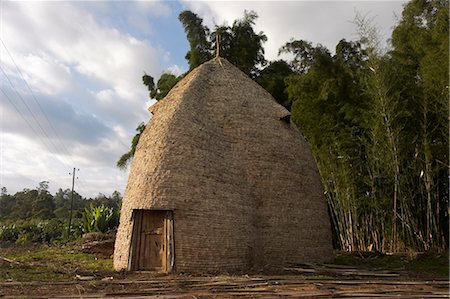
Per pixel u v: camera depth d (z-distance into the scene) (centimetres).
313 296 768
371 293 823
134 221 1112
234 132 1266
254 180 1218
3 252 1770
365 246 1773
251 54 2003
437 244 1602
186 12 2039
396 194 1617
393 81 1573
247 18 2044
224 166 1179
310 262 1244
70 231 2995
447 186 1684
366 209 1789
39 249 1914
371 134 1652
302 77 1780
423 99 1549
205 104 1295
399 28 1716
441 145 1528
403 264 1353
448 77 1428
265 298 744
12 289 843
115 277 994
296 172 1301
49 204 6091
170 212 1078
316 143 1827
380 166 1639
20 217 5531
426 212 1638
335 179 1792
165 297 742
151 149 1170
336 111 1748
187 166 1118
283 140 1320
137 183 1144
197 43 2025
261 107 1363
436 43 1514
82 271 1116
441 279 1057
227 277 968
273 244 1184
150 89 2361
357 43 1905
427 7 1630
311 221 1292
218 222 1092
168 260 1043
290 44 1777
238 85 1402
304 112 1783
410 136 1598
